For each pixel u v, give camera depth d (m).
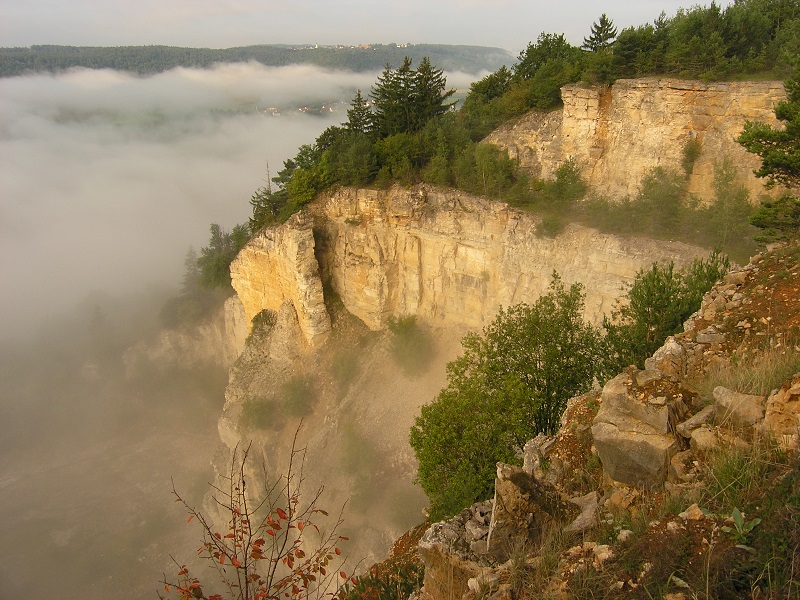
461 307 52.53
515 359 23.95
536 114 50.38
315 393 56.88
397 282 56.38
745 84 38.06
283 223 59.16
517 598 8.45
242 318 72.62
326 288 60.47
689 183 41.12
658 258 37.97
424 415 22.47
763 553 6.70
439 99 63.69
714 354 13.38
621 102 43.50
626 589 7.43
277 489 51.81
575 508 10.74
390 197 54.38
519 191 46.91
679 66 41.59
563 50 61.81
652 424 10.67
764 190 37.06
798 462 7.97
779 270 16.02
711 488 8.55
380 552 42.56
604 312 40.94
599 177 45.62
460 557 11.09
